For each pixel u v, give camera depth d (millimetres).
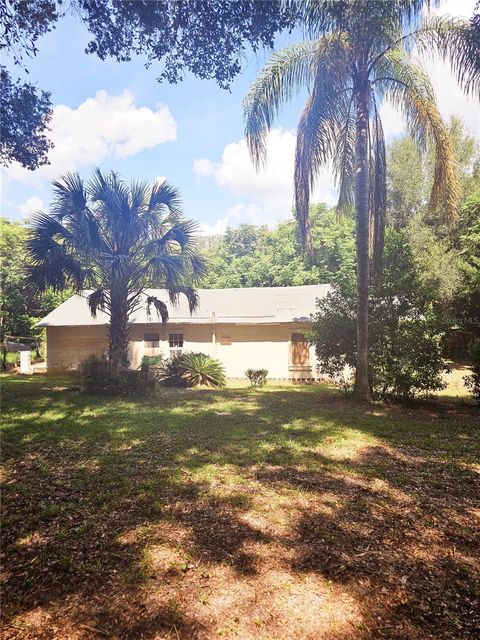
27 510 3174
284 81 8891
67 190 9344
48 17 4289
